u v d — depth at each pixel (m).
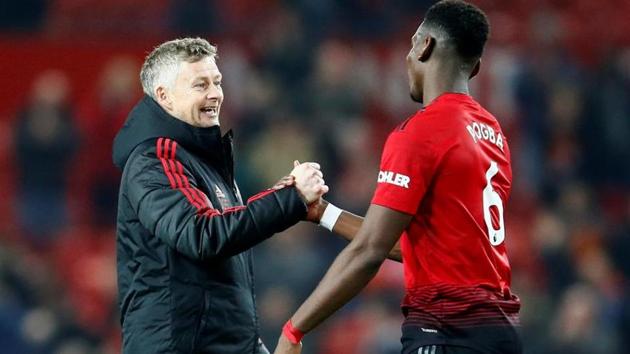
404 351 18.81
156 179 19.05
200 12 59.31
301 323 18.70
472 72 19.33
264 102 54.84
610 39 61.66
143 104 19.88
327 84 55.78
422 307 18.62
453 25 18.98
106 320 48.09
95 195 53.06
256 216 18.59
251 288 20.06
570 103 57.66
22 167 53.03
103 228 52.62
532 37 60.31
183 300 19.16
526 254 50.50
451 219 18.47
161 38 58.38
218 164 20.19
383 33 60.53
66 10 61.41
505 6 62.34
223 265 19.44
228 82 55.56
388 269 45.81
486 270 18.58
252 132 53.81
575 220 53.00
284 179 19.17
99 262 49.97
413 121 18.64
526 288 47.50
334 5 60.94
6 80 56.34
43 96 53.91
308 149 52.66
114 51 56.94
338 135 53.88
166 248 19.22
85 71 56.50
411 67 19.36
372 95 56.34
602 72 59.44
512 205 54.00
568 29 61.66
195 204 18.77
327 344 45.06
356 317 45.22
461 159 18.48
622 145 57.44
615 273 51.94
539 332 45.56
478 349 18.28
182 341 19.09
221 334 19.28
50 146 53.12
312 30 58.66
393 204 18.30
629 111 58.53
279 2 60.44
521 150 55.91
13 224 52.38
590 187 56.88
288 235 47.69
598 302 47.47
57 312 45.53
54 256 51.06
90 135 53.69
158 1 60.88
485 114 19.30
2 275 45.69
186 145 19.69
